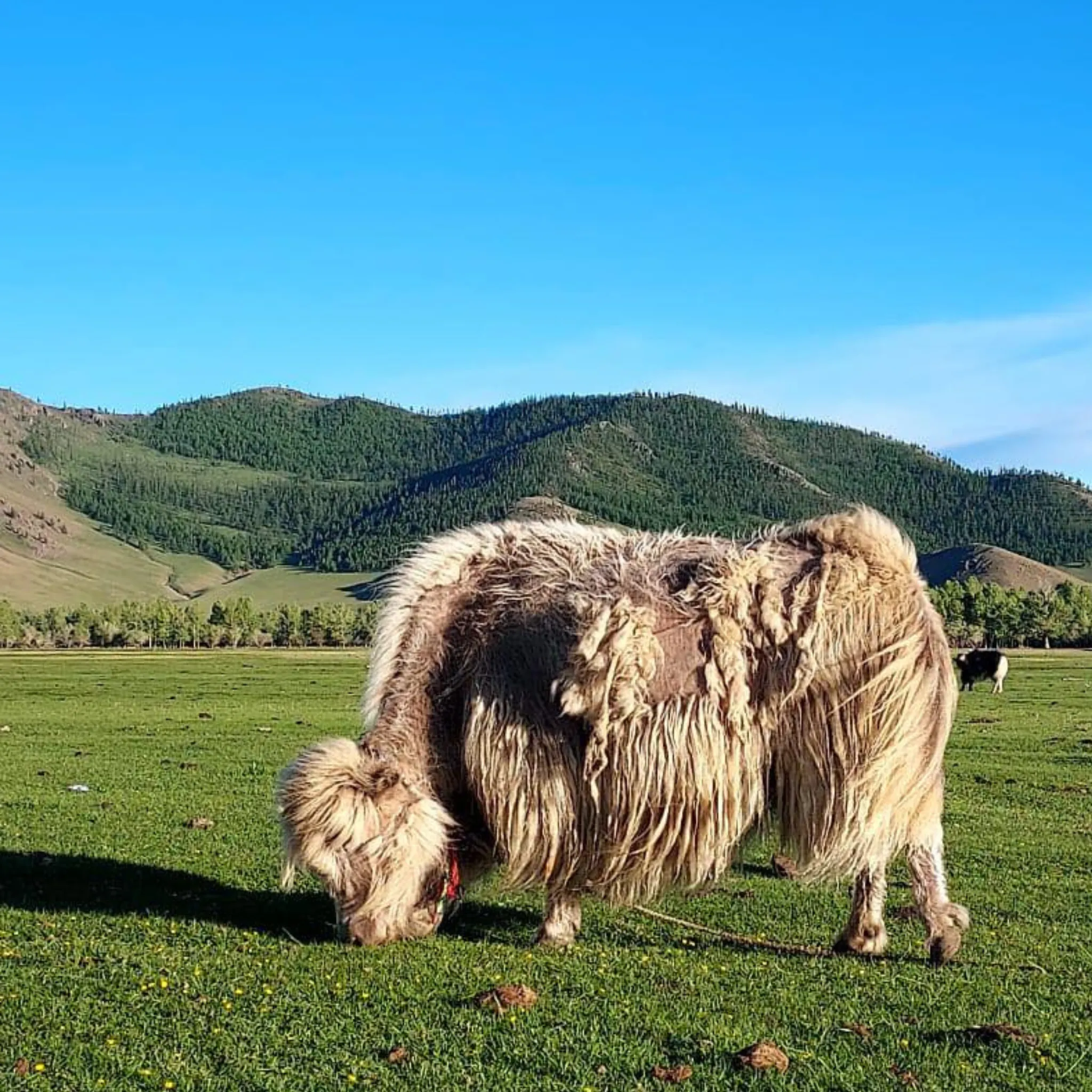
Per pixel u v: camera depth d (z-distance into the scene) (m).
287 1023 3.87
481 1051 3.71
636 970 4.34
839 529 4.58
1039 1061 3.68
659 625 4.45
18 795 8.06
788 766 4.43
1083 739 12.88
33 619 70.00
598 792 4.43
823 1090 3.53
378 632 4.81
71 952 4.44
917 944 4.73
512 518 5.05
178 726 13.84
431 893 4.59
